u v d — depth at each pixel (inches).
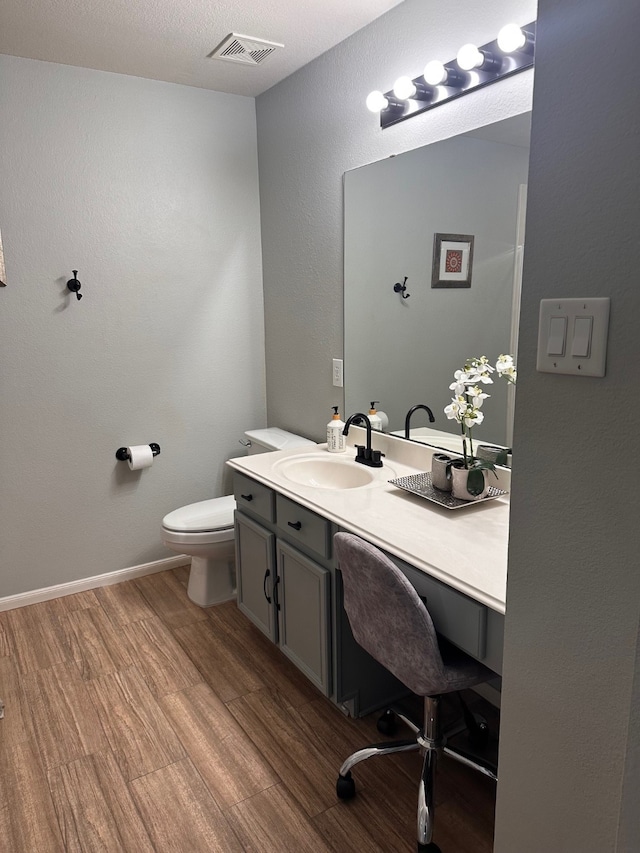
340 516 71.2
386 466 92.4
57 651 97.9
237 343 128.2
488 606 51.3
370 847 62.2
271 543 87.5
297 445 111.6
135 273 114.3
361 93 93.0
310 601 79.3
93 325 111.8
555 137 35.0
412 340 89.7
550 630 39.6
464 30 74.9
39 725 80.7
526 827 43.5
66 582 117.3
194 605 112.9
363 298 98.9
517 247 71.7
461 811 66.6
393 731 78.7
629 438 33.1
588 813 38.6
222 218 121.5
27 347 106.3
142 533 124.3
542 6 34.8
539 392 38.2
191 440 126.4
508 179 71.7
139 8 83.2
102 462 117.3
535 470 39.2
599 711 37.0
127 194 111.0
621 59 31.0
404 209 87.7
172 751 75.8
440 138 80.8
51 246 105.6
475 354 79.3
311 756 74.9
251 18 87.0
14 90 98.7
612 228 32.5
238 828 64.5
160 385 120.8
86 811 66.9
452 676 57.7
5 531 109.7
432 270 84.4
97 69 104.5
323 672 78.6
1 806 67.7
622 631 34.9
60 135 103.4
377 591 57.2
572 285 35.3
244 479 94.0
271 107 115.6
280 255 120.6
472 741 75.1
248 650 98.0
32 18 85.5
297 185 111.8
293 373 122.3
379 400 98.7
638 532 33.3
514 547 41.4
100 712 83.2
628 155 31.2
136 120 109.7
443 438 86.4
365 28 90.3
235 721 81.3
